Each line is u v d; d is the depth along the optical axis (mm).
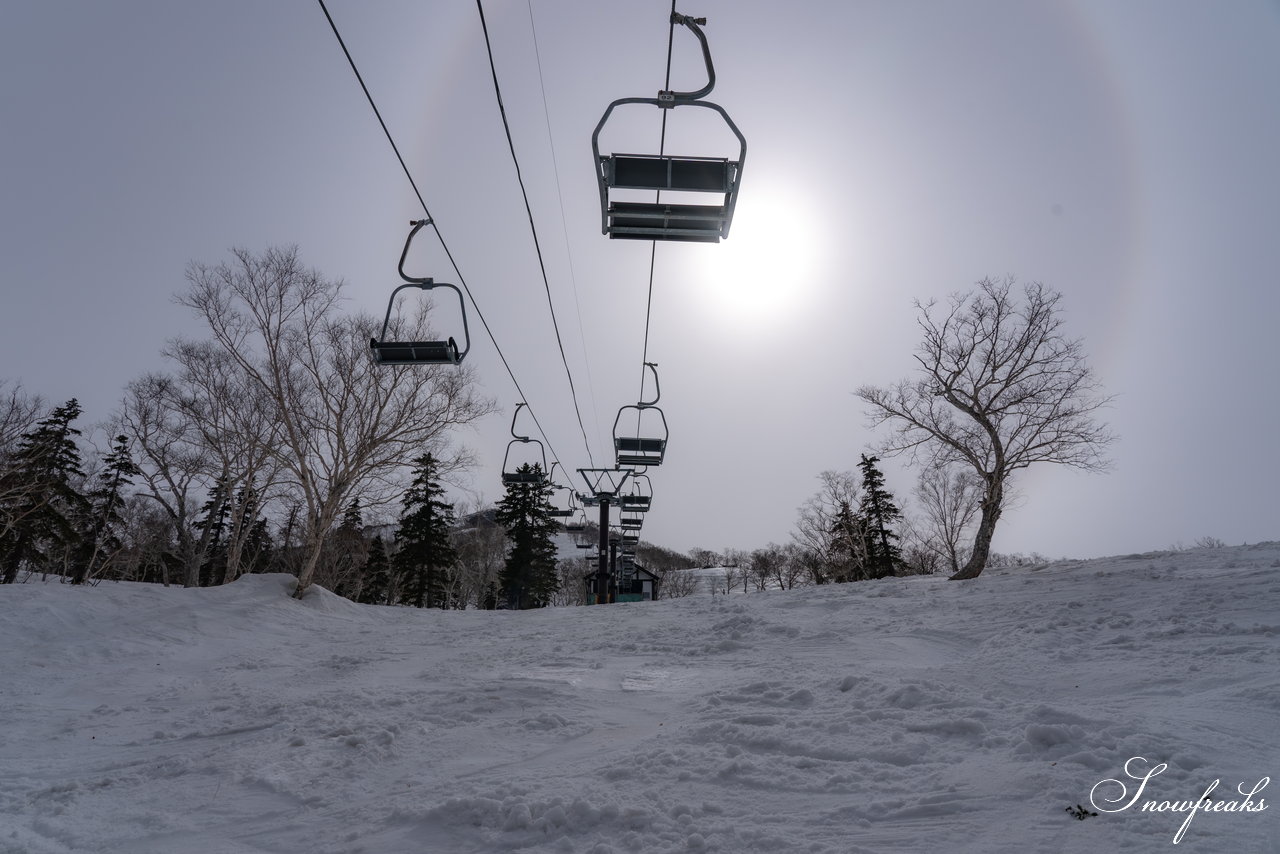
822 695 7188
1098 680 7336
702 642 12852
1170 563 17406
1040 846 3680
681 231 5977
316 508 23281
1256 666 7090
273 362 22922
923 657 10453
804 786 4773
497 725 7137
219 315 23062
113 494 37500
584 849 4094
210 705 9305
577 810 4484
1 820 5098
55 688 11273
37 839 4699
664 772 5184
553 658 11945
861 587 21734
